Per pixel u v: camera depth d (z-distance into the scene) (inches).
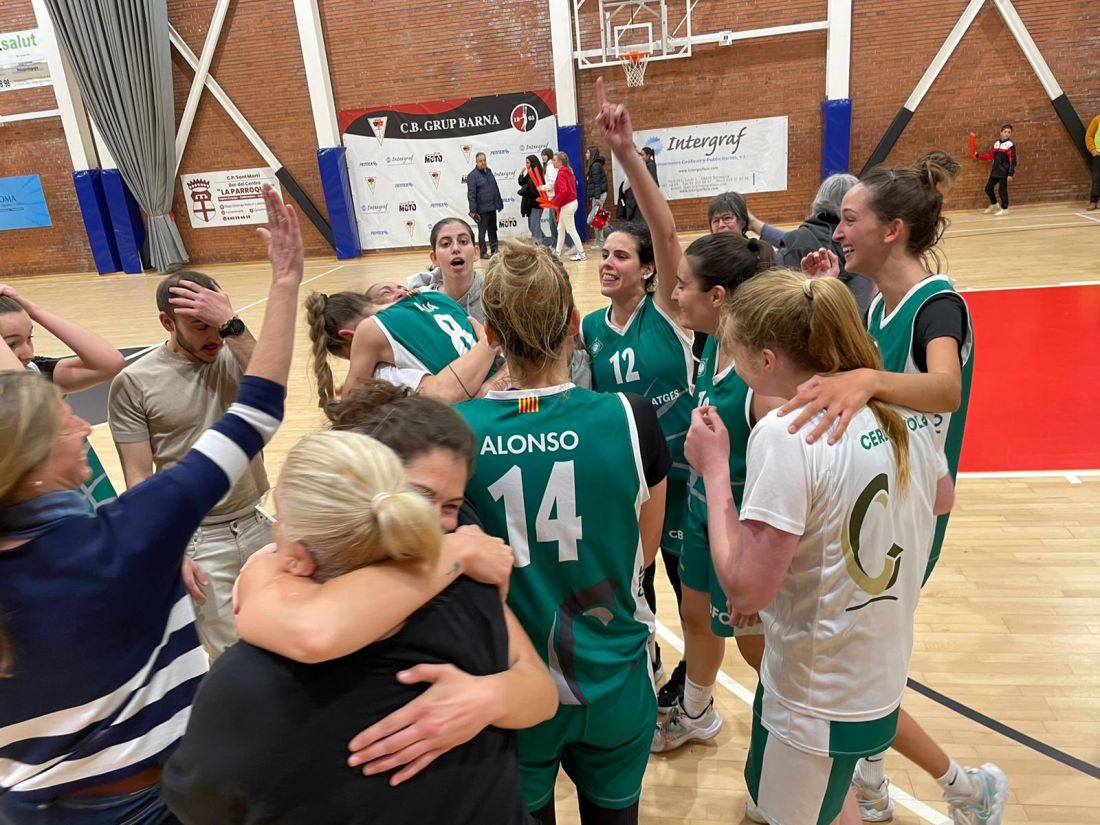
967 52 411.5
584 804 59.8
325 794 32.6
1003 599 114.8
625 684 54.1
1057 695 94.9
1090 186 421.1
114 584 43.6
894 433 52.8
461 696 34.9
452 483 41.6
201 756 33.1
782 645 56.3
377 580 33.7
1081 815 77.4
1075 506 139.4
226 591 93.1
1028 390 190.4
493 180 446.3
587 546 51.2
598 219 443.2
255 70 472.7
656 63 439.2
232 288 427.5
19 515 42.4
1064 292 263.3
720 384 75.0
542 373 51.9
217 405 91.9
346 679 33.1
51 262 532.1
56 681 43.7
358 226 497.0
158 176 491.5
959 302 69.1
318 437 35.7
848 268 76.6
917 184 70.6
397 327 81.4
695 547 81.1
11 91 488.1
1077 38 399.9
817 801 58.3
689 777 87.2
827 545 51.6
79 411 235.6
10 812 47.2
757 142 442.3
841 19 411.8
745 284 56.7
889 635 54.8
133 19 459.8
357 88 470.6
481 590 38.4
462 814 35.6
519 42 446.6
